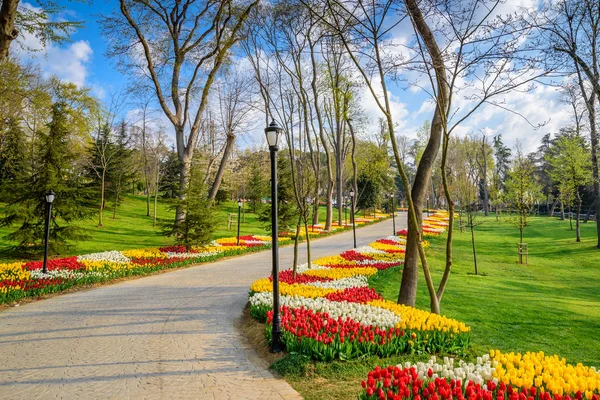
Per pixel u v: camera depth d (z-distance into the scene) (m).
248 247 20.28
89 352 5.85
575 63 9.49
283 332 5.89
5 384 4.71
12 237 15.00
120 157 35.72
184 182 19.02
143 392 4.49
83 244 19.38
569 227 34.19
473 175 49.56
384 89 6.75
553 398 3.54
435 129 7.80
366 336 5.50
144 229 27.33
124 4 17.05
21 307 8.86
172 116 19.20
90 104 25.48
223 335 6.75
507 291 11.88
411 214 7.04
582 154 24.47
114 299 9.61
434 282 12.45
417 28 6.76
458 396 3.52
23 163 22.22
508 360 4.55
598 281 14.99
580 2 9.27
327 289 9.20
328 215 30.44
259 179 41.69
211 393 4.46
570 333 7.62
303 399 4.27
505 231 33.03
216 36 18.80
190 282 11.90
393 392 3.67
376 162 41.25
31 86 20.89
